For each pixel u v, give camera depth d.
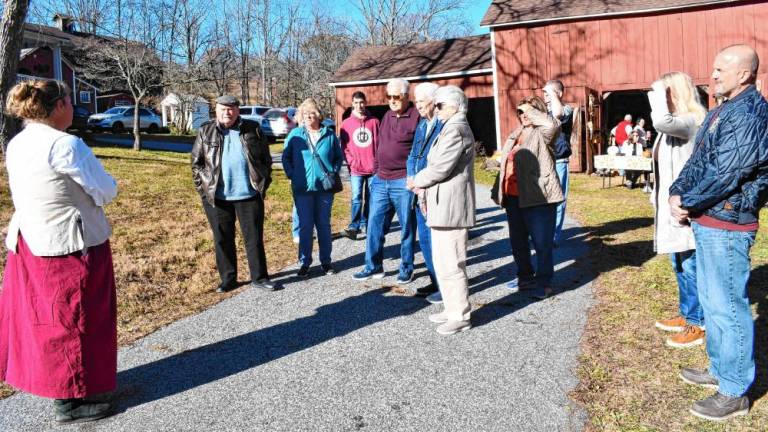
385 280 5.75
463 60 20.59
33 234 3.05
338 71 22.94
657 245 3.88
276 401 3.40
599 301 4.91
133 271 5.86
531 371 3.68
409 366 3.80
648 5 15.55
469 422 3.12
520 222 5.18
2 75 10.86
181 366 3.90
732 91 2.98
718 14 14.96
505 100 17.69
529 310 4.78
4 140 10.98
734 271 3.02
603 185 12.51
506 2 18.12
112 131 29.61
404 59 22.34
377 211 5.66
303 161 5.82
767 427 2.97
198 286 5.59
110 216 8.01
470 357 3.91
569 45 16.64
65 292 3.09
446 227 4.22
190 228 7.76
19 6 10.80
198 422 3.20
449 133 4.07
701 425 3.02
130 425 3.18
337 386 3.56
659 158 3.85
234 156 5.29
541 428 3.04
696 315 3.93
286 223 8.40
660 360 3.76
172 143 22.00
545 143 4.88
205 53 27.56
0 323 3.26
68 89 3.23
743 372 3.06
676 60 15.50
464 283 4.34
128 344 4.28
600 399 3.31
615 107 22.66
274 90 45.53
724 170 2.88
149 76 18.38
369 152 7.41
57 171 3.00
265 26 44.47
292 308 4.99
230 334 4.44
